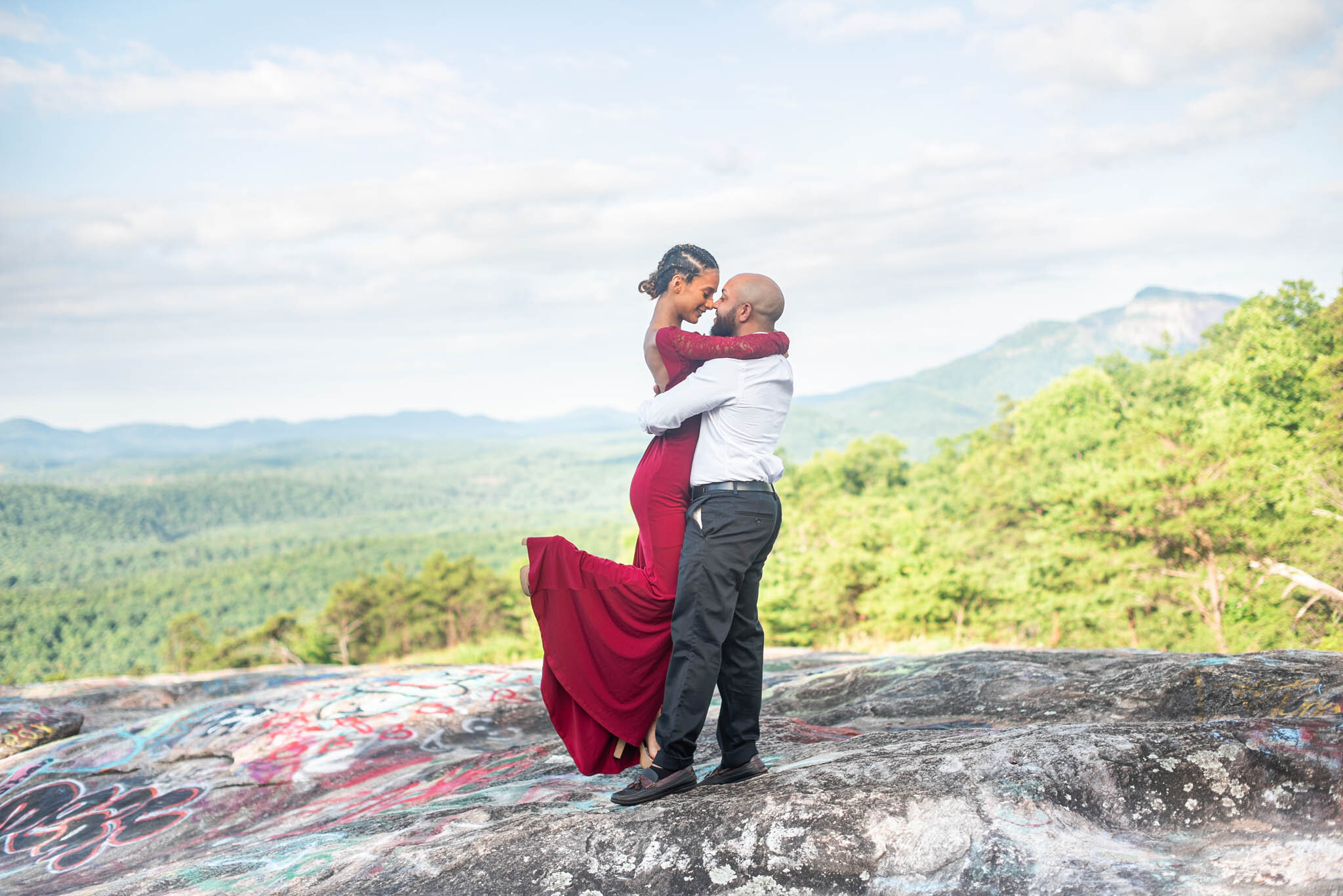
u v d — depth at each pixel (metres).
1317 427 34.56
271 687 8.37
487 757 4.66
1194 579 31.11
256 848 3.48
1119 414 53.28
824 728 4.36
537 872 2.52
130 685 8.94
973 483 61.75
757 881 2.40
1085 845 2.30
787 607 36.59
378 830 3.38
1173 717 3.71
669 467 3.10
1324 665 3.73
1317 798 2.39
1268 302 40.06
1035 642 37.56
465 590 84.69
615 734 3.18
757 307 3.06
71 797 4.91
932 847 2.35
